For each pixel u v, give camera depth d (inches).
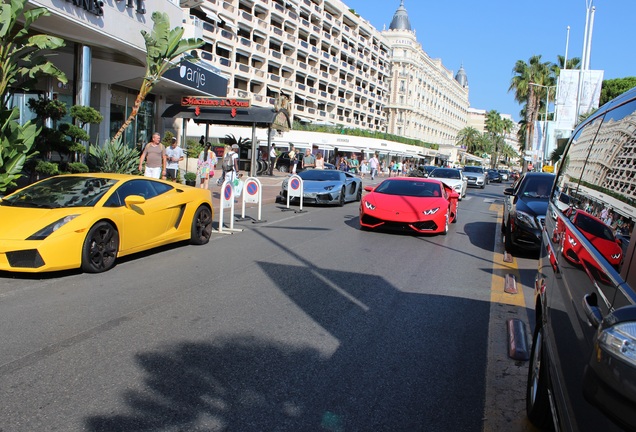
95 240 273.7
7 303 220.7
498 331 213.5
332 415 136.9
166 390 146.3
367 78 3752.5
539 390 127.0
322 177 727.1
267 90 2696.9
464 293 273.7
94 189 296.2
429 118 4749.0
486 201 987.9
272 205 676.7
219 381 153.8
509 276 315.6
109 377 153.1
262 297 245.3
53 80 714.2
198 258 328.5
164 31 561.9
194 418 131.7
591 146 133.4
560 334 106.7
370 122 3939.5
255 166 1013.8
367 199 480.1
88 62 589.9
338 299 248.2
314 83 3097.9
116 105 868.0
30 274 267.9
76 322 199.9
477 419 139.4
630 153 94.2
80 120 526.3
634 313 66.3
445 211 468.8
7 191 425.7
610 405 66.0
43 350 171.3
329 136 2015.3
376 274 307.0
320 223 523.8
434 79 4847.4
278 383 154.2
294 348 182.7
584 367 80.2
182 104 928.3
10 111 394.0
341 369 166.7
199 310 221.1
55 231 255.6
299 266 317.1
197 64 881.5
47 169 467.8
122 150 552.1
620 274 79.9
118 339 183.8
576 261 108.9
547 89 2158.0
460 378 165.2
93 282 259.4
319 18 3068.4
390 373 165.9
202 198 372.8
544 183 433.4
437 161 3772.1
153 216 318.0
